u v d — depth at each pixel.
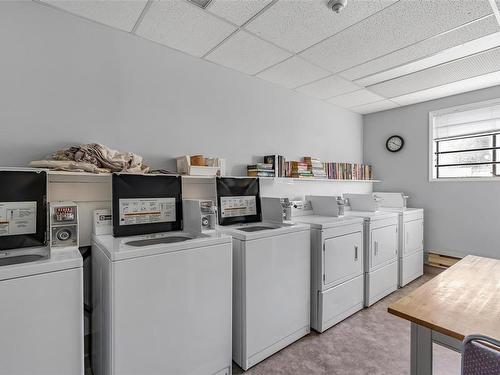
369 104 3.88
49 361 1.18
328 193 3.68
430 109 3.72
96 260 1.70
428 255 3.74
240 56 2.48
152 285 1.45
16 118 1.71
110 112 2.05
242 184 2.57
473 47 2.31
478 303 1.16
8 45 1.68
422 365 1.12
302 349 2.08
